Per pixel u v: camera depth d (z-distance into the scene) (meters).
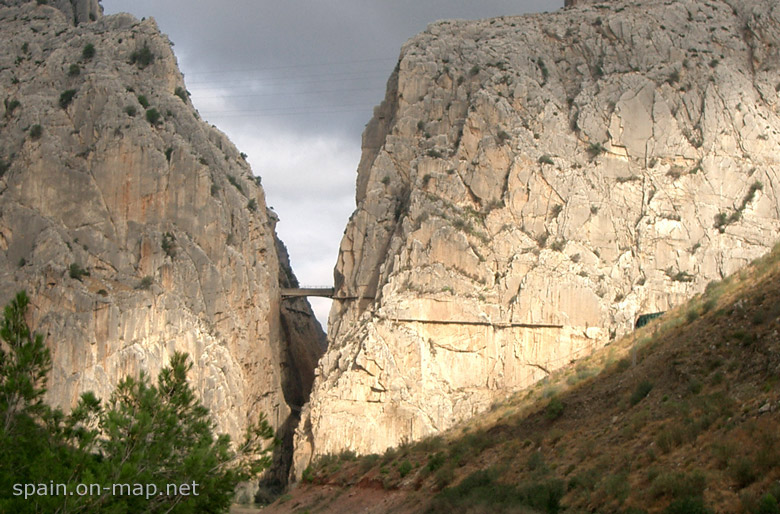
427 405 102.25
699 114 116.06
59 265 116.12
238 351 121.38
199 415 52.59
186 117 133.00
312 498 79.31
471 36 129.38
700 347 56.66
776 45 121.19
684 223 111.38
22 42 139.12
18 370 44.97
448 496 56.50
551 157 114.38
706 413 47.53
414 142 122.31
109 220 122.56
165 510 44.91
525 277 107.44
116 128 125.88
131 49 137.88
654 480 43.25
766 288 58.03
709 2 127.12
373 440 100.94
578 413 61.81
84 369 110.56
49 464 41.59
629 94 117.12
